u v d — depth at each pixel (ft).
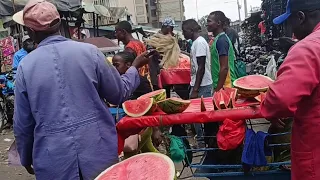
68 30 29.17
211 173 9.35
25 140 7.66
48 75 7.32
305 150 6.81
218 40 15.11
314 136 6.68
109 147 7.54
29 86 7.30
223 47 14.93
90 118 7.39
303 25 7.11
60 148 7.23
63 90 7.30
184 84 19.93
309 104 6.66
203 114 8.68
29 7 7.55
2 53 36.35
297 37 7.38
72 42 7.66
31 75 7.34
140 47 16.56
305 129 6.77
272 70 22.98
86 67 7.45
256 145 8.61
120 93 7.95
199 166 9.35
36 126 7.34
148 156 7.01
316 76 6.33
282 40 23.30
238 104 8.98
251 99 9.32
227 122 8.49
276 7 31.48
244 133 8.63
